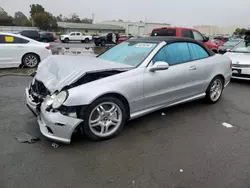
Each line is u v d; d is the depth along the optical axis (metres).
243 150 2.79
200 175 2.30
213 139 3.07
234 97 5.05
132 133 3.19
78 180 2.21
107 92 2.79
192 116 3.86
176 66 3.59
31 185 2.12
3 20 57.00
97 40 24.86
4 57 7.63
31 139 2.91
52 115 2.60
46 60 3.91
